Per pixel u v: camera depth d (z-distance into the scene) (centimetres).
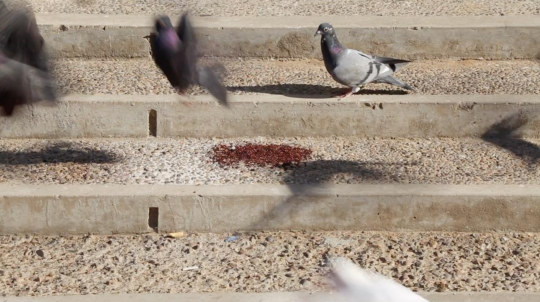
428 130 635
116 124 632
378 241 579
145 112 631
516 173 603
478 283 557
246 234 583
